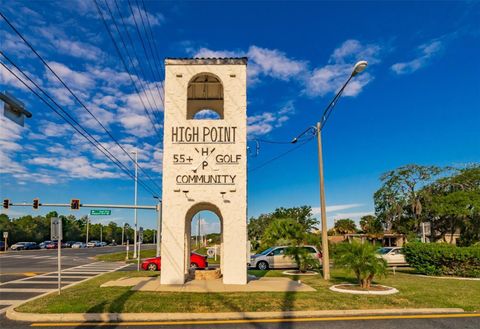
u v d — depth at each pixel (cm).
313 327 830
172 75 1535
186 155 1494
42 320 895
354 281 1552
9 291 1404
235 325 848
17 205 3184
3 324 868
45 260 3609
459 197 3953
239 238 1452
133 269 2566
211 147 1500
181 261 1432
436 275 1872
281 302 1046
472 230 4194
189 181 1480
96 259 3922
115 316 898
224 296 1133
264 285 1387
